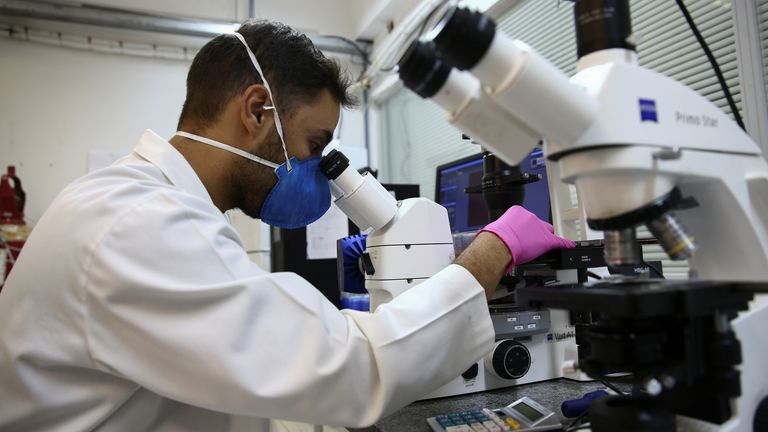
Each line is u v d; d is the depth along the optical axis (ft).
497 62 1.56
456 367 2.42
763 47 4.14
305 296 2.28
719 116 1.92
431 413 2.76
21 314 2.19
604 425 1.61
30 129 9.53
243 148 3.11
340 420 2.14
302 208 3.48
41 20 9.23
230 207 3.37
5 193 8.38
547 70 1.55
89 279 2.11
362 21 10.75
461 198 5.74
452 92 1.74
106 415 2.35
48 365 2.20
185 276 2.11
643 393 1.91
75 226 2.22
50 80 9.73
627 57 1.78
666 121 1.73
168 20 9.61
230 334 2.01
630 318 1.67
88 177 2.54
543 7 7.17
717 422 1.73
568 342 3.37
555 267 3.21
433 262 3.26
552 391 3.07
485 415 2.54
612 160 1.63
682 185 2.02
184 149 3.07
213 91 3.02
